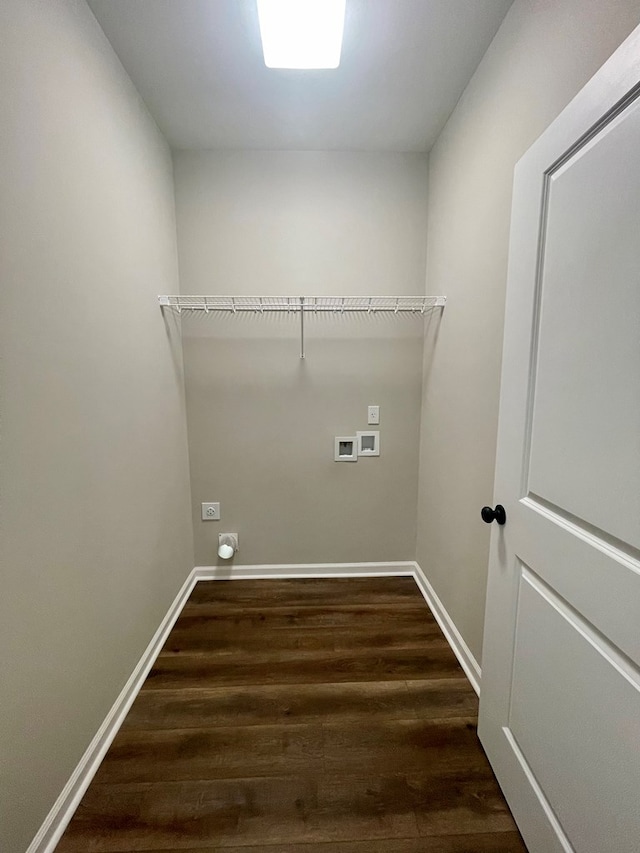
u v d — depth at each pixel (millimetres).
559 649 817
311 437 2148
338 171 1922
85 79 1117
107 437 1243
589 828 727
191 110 1595
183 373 2039
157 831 990
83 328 1105
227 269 1963
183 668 1548
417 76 1408
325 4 1086
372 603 1994
